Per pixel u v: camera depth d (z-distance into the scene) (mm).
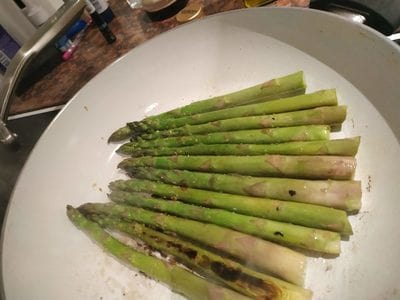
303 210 174
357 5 193
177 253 192
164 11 272
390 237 160
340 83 200
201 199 202
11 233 207
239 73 236
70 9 216
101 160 248
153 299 193
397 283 148
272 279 167
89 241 220
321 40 201
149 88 255
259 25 218
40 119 279
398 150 172
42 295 198
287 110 205
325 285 167
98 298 200
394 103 175
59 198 232
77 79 279
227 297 167
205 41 239
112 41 288
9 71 212
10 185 267
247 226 181
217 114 224
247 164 196
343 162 178
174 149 231
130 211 218
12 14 278
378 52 178
